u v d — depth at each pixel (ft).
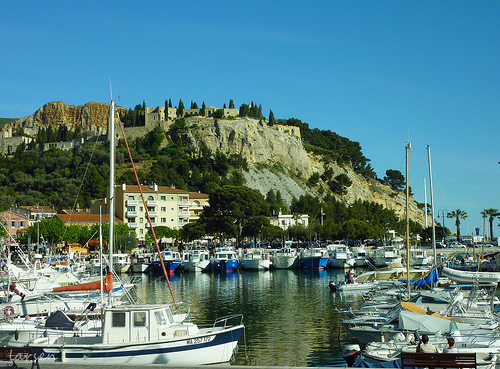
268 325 136.67
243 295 203.31
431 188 218.59
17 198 598.75
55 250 383.86
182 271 325.62
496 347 83.71
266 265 327.47
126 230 407.64
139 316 87.25
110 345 84.12
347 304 169.07
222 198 403.75
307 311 158.20
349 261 325.83
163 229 474.49
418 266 261.03
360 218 611.88
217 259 324.60
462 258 279.49
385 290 161.89
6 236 289.12
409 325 95.45
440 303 114.11
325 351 107.14
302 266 334.24
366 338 101.71
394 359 78.28
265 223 409.69
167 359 86.02
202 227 397.19
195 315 156.87
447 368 60.85
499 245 393.09
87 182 644.69
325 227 472.44
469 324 97.45
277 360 100.89
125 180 642.63
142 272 322.96
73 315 104.88
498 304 135.33
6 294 135.54
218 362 90.07
